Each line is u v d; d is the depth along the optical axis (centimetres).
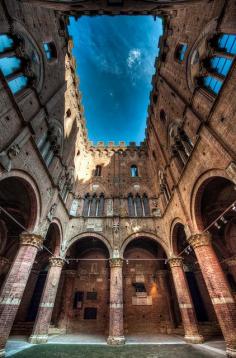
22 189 1598
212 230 2083
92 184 2759
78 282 2334
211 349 1200
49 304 1633
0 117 1087
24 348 1261
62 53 2061
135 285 2325
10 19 1155
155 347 1342
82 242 2531
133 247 2602
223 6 1127
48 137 1772
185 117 1623
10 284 1214
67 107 2261
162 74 2220
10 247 2067
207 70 1372
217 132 1192
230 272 2089
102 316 2133
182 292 1672
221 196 1680
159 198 2427
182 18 1686
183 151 1823
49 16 1736
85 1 938
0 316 1104
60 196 1942
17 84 1355
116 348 1329
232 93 1055
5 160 1109
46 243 2402
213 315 2036
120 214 2348
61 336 1828
